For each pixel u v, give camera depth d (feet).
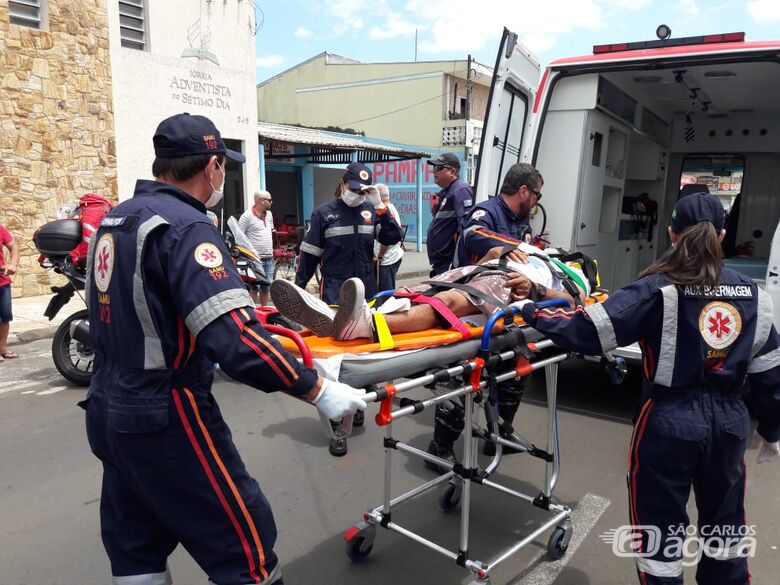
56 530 10.21
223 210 40.75
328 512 10.79
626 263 23.13
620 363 10.18
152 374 5.69
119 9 32.99
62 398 16.90
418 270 49.42
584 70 16.17
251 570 6.11
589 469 12.50
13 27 28.86
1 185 29.35
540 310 7.34
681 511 6.84
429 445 12.98
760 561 9.27
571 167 17.06
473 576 9.02
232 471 6.09
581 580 8.92
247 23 39.04
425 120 82.28
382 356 7.18
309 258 15.33
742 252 25.75
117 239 5.77
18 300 29.94
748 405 7.26
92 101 32.12
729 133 24.82
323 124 91.50
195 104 36.83
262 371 5.43
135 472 5.83
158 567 6.63
